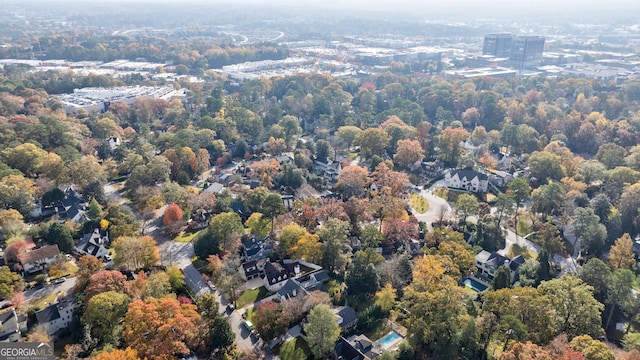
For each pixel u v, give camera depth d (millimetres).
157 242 187875
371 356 131250
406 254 166375
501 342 133750
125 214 193375
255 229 184750
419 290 143750
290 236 174375
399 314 150125
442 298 133125
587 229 185500
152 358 113250
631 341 131000
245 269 165000
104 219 190375
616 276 150750
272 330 135875
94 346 129000
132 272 158000
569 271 179625
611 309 151250
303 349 133875
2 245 175500
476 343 125562
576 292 133875
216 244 174875
